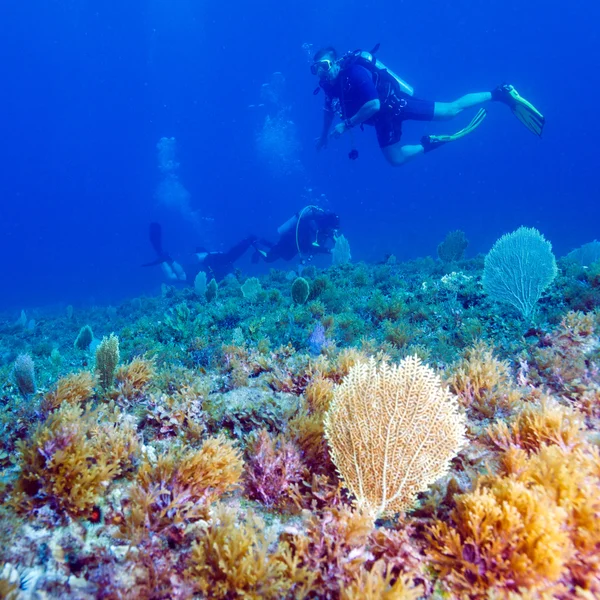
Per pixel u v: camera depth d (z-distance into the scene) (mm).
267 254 18141
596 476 2434
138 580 2033
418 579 2035
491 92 10469
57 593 1975
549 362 4266
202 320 8461
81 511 2336
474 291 7406
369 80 9258
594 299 6070
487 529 2008
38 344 11219
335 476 2773
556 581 1877
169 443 3314
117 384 4391
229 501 2623
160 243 22000
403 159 10633
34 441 2525
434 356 5383
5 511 2322
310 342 6219
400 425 2445
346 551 2141
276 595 1918
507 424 3334
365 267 13406
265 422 3484
